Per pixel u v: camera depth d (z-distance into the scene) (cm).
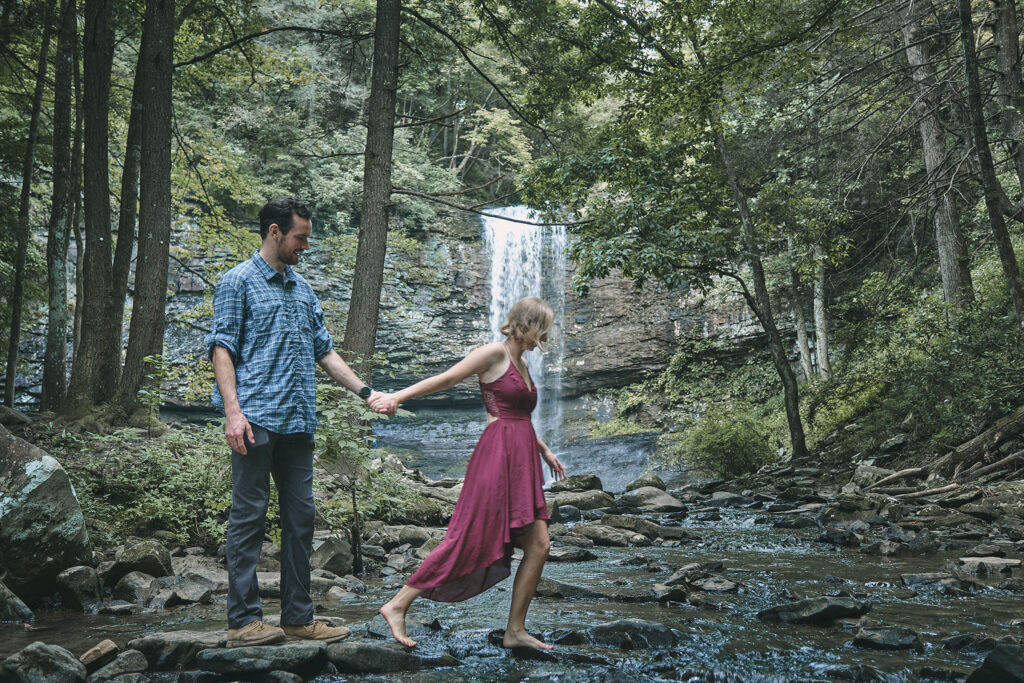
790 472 1341
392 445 2762
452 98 3266
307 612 327
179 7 1391
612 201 1438
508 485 317
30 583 413
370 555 586
